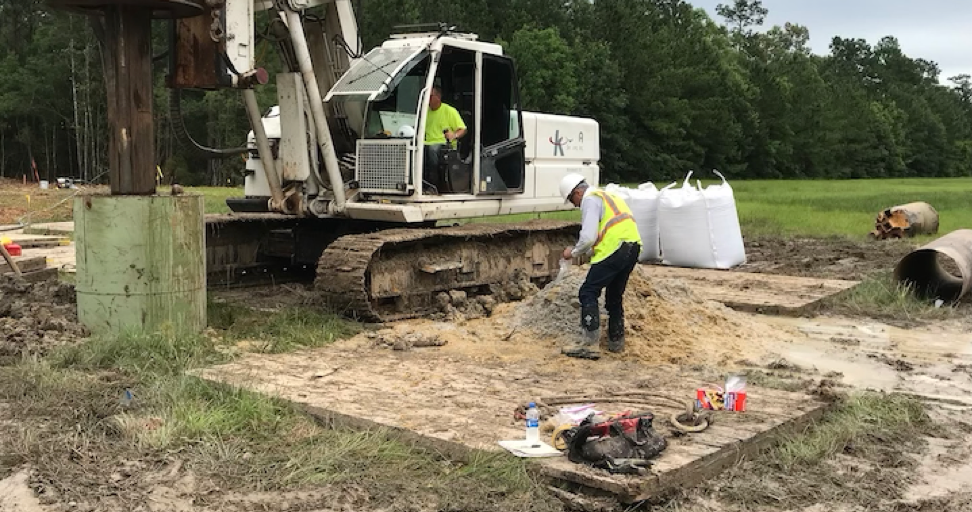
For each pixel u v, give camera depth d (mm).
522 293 10578
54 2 7672
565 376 7125
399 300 9445
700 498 4793
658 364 7715
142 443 5348
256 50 9609
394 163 9367
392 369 7195
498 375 7078
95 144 58406
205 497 4668
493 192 10281
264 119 10742
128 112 7812
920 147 96062
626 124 57812
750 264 14812
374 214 9492
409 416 5758
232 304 9680
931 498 4898
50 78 59906
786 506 4746
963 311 10875
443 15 48031
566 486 4766
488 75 10469
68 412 5883
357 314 8898
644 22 64625
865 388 7141
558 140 11508
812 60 98312
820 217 23797
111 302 7801
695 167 62844
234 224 11023
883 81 115812
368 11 43250
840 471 5273
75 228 7926
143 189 7941
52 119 61344
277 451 5293
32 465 5051
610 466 4730
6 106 59156
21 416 5840
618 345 7973
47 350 7277
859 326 10047
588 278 7805
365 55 9664
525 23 56000
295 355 7648
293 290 10945
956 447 5805
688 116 60719
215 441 5402
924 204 19812
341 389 6469
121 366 6961
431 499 4695
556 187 11453
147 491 4723
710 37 75438
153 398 6168
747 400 6355
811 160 76625
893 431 6008
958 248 11492
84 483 4812
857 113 82062
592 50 56438
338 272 8695
